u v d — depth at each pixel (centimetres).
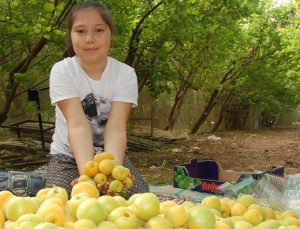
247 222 81
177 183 175
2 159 344
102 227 67
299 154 441
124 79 138
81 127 125
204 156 412
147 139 495
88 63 133
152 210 72
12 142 389
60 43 296
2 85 320
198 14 400
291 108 946
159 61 441
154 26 407
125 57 426
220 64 632
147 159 379
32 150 372
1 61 309
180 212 73
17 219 70
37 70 368
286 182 146
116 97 136
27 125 429
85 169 102
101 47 130
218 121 763
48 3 245
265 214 90
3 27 274
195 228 73
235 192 141
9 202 72
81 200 73
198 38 493
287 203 129
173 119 656
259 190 139
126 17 367
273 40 689
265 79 730
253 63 698
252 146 509
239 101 803
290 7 689
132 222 69
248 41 611
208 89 689
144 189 130
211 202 89
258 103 819
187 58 548
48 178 131
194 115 748
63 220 69
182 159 387
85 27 129
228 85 718
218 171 201
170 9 369
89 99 135
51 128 387
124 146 129
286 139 610
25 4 259
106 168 101
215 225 75
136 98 139
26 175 135
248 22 687
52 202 73
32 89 322
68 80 131
